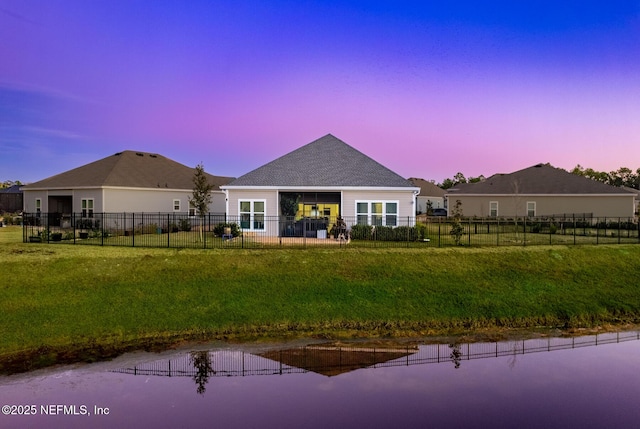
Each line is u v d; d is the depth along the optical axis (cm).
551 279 1664
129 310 1354
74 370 1002
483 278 1647
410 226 2281
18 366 1023
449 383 939
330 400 855
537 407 831
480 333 1281
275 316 1358
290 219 2552
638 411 817
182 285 1525
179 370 1007
